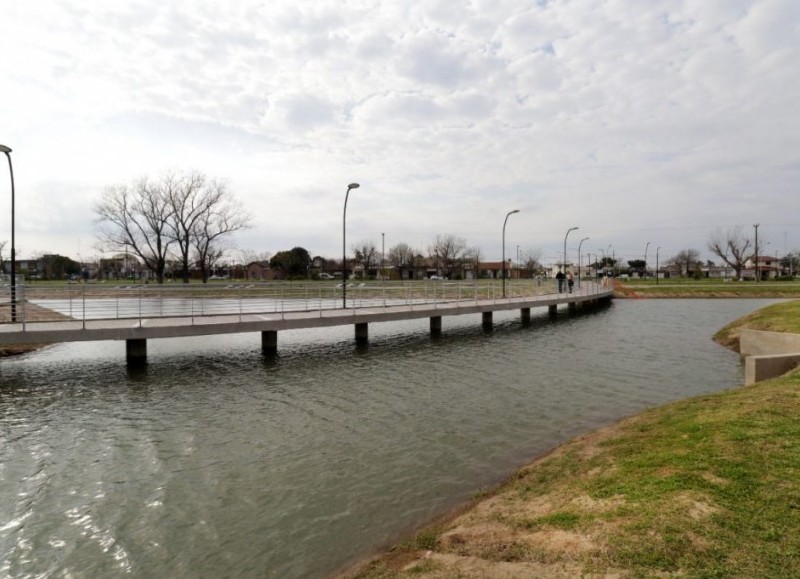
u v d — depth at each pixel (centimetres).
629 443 857
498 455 984
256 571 621
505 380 1652
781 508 518
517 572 480
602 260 13300
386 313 2441
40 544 692
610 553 472
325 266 10438
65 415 1277
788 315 2409
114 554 668
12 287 1875
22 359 2023
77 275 8894
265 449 1038
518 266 11212
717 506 531
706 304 5234
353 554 650
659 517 523
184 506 796
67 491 853
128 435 1127
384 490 839
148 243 5569
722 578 411
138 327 1795
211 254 6169
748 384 1370
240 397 1450
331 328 3105
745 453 673
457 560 544
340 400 1413
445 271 10056
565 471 801
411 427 1167
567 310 4481
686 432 822
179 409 1330
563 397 1421
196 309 3050
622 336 2775
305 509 780
